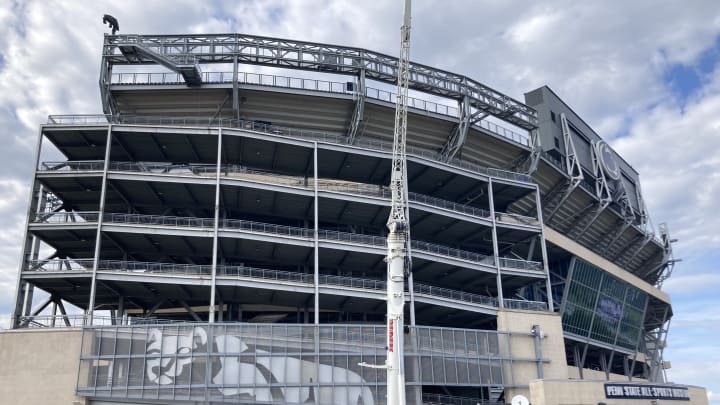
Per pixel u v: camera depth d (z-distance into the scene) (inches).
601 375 2532.0
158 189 1742.1
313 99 1873.8
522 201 2332.7
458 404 1717.5
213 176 1692.9
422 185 2092.8
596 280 2496.3
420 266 1927.9
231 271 1860.2
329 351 1553.9
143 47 1739.7
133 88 1776.6
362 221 1996.8
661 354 3289.9
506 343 1796.3
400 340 1132.5
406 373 1626.5
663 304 3181.6
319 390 1519.4
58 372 1427.2
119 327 1482.5
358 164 1939.0
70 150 1811.0
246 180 1697.8
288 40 1878.7
